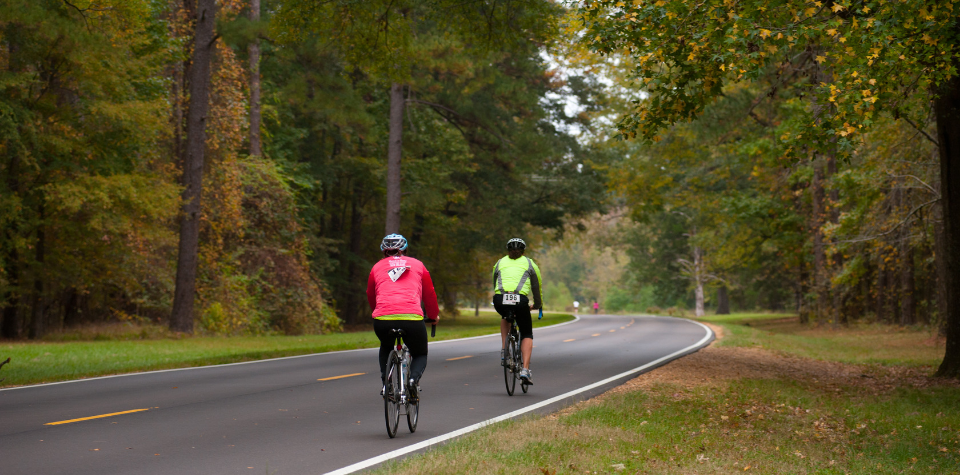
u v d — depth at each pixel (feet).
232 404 51.49
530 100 195.62
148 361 80.12
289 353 91.15
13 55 103.30
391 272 40.93
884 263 144.25
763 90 138.21
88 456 35.24
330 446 37.81
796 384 67.82
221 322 135.13
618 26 60.39
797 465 34.58
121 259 128.06
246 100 157.28
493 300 55.31
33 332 120.57
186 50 153.48
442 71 153.79
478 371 73.41
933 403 57.67
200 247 147.33
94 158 116.57
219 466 33.47
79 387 60.03
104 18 108.37
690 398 55.42
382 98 193.98
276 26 88.58
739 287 347.77
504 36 90.33
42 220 112.98
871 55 50.26
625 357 91.25
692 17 58.65
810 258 188.55
